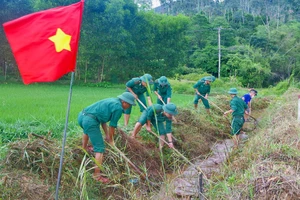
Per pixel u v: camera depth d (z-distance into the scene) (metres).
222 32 48.12
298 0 65.25
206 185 5.07
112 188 5.46
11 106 10.88
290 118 9.15
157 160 6.85
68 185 5.04
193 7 72.62
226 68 41.00
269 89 25.88
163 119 7.08
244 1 72.88
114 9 27.95
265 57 46.59
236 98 8.27
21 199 4.49
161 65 32.97
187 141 8.23
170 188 5.19
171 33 33.28
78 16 4.28
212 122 10.62
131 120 9.30
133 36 31.47
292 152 5.32
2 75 28.70
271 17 65.38
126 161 5.65
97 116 5.36
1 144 6.11
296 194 3.99
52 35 4.13
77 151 5.91
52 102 12.62
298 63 45.91
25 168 5.07
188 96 20.86
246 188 4.21
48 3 26.55
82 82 29.77
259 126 10.68
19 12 28.91
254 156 5.57
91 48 28.89
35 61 4.07
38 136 5.71
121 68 31.59
